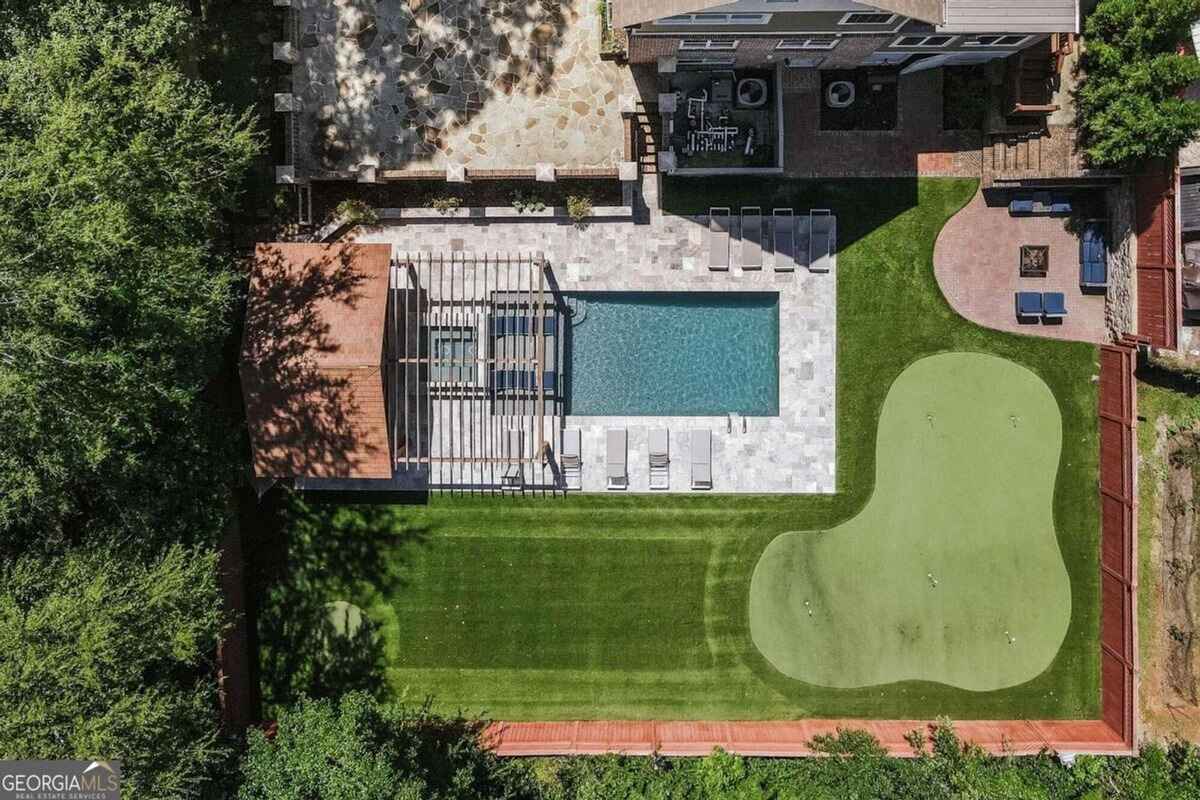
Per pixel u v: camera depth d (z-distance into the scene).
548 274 27.38
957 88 26.41
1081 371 27.39
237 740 25.38
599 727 27.66
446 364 27.08
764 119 26.66
